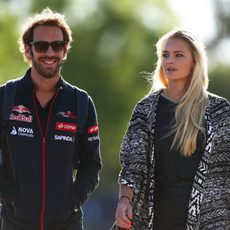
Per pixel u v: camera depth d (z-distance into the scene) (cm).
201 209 1430
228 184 1445
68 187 1496
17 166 1484
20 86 1505
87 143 1523
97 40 7806
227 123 1455
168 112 1466
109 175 8388
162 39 1488
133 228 1442
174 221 1441
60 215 1487
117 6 7925
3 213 1509
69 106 1509
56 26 1509
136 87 7812
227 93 8575
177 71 1470
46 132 1492
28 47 1521
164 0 7994
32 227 1484
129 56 7856
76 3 7762
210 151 1438
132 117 1482
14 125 1490
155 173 1455
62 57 1514
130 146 1464
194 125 1442
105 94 7744
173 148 1445
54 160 1491
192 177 1440
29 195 1480
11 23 6838
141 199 1451
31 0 7262
